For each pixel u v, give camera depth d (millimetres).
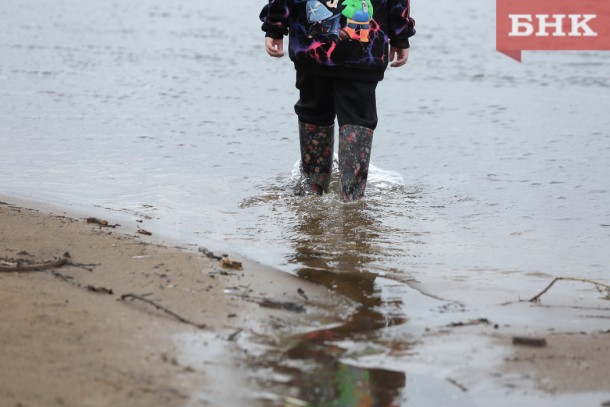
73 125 17500
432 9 33500
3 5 35281
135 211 12109
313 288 9203
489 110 19500
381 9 12531
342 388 6809
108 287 8547
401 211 12602
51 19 32000
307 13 12461
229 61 24828
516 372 7172
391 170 14781
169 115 18578
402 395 6758
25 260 9078
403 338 7898
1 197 12469
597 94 21109
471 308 8812
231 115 18734
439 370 7223
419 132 17625
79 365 6672
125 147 15977
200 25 31125
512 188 13828
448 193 13570
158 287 8672
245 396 6539
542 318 8547
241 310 8273
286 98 20484
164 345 7277
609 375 7082
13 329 7180
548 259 10602
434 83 22359
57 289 8297
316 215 12297
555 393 6809
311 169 13375
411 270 10047
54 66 23516
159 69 23484
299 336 7828
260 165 15078
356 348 7629
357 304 8805
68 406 6031
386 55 12680
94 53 25547
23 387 6211
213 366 6984
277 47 12945
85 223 11070
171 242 10555
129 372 6672
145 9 34781
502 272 10070
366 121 12773
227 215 12180
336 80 12695
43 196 12695
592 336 7992
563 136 17203
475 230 11750
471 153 16031
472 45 27234
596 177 14406
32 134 16688
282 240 11094
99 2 36688
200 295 8562
